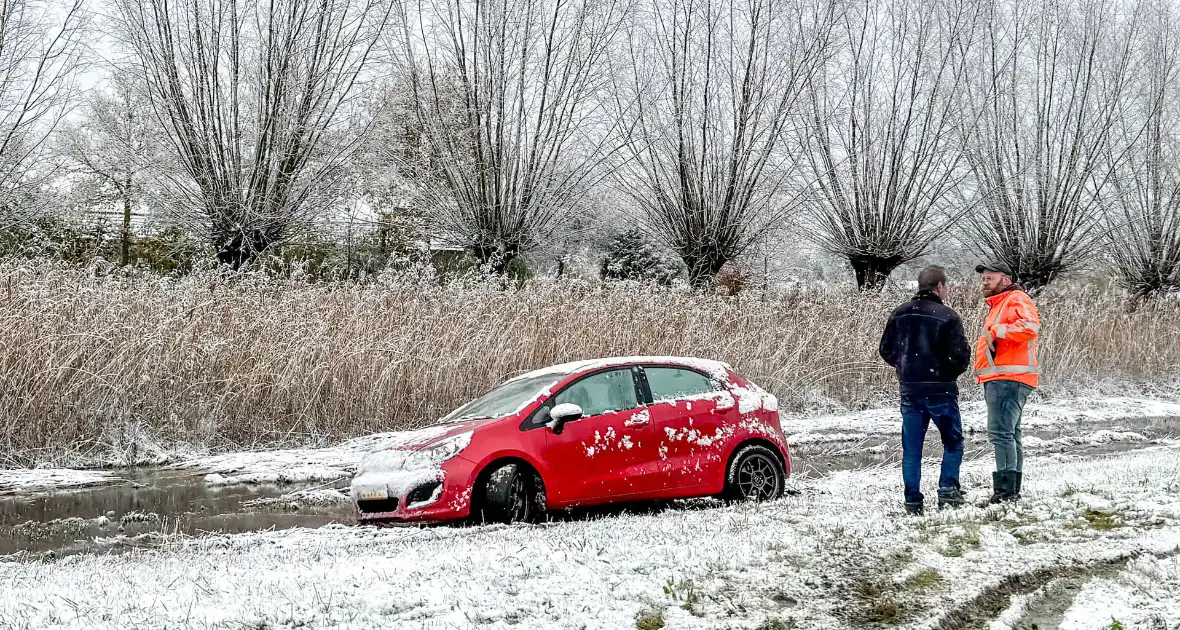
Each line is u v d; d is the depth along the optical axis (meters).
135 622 5.25
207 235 27.30
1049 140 32.12
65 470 13.28
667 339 18.88
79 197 28.50
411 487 8.90
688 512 8.90
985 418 18.33
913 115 31.20
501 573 6.07
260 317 16.08
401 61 29.53
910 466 8.13
